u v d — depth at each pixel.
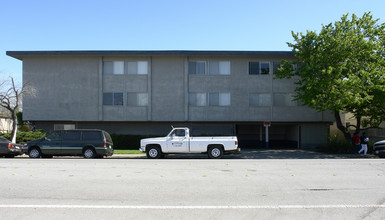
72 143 19.06
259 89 27.89
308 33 22.11
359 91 20.33
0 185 9.11
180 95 27.77
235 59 28.02
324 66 21.58
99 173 11.50
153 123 28.97
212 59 27.98
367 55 21.22
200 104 27.80
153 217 6.03
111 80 27.88
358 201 7.35
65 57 27.80
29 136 25.98
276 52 27.28
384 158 20.22
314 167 13.58
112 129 29.02
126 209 6.59
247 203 7.12
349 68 21.20
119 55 27.62
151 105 27.72
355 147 23.06
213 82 27.86
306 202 7.23
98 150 19.03
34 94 26.80
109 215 6.16
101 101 27.58
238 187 8.90
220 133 28.27
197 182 9.65
